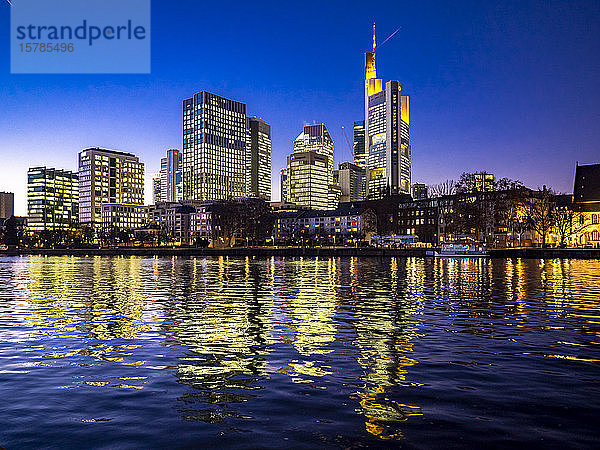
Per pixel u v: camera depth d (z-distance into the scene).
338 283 48.25
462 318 24.44
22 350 17.25
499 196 148.25
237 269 81.00
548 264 93.06
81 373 14.17
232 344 18.14
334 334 20.11
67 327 22.03
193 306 29.78
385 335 19.92
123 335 20.03
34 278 60.09
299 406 11.17
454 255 126.81
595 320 23.75
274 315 25.70
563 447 8.78
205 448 8.88
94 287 45.25
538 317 24.89
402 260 119.44
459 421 10.16
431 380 13.29
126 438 9.37
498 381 13.19
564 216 158.25
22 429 9.88
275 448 8.84
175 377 13.69
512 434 9.41
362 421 10.20
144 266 99.88
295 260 127.38
